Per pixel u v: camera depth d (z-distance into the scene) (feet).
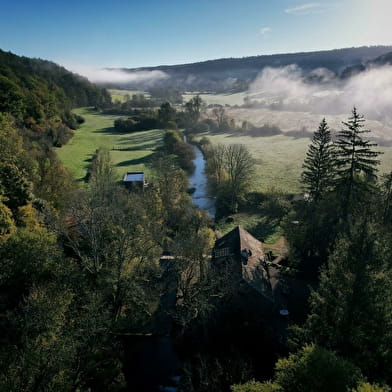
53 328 73.10
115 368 85.66
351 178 118.52
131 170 274.77
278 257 151.94
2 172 129.39
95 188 153.28
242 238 133.59
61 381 67.10
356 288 69.46
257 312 108.88
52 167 168.66
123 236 102.53
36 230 112.27
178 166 283.59
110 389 82.58
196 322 103.19
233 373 80.33
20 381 63.52
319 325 76.74
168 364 94.99
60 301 78.28
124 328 106.32
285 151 349.20
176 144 323.78
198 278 114.93
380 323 67.56
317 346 66.13
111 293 105.60
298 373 61.31
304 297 122.21
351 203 119.96
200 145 375.66
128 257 108.88
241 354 88.58
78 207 120.67
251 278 113.60
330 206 127.03
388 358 67.15
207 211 205.16
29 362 65.62
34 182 153.89
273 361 88.02
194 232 137.69
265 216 203.72
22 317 78.23
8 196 126.41
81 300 90.99
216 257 130.21
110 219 115.24
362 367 68.08
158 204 159.12
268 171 282.56
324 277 80.43
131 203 141.90
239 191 219.61
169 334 106.32
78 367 72.43
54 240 106.22
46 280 93.04
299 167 290.15
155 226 127.03
